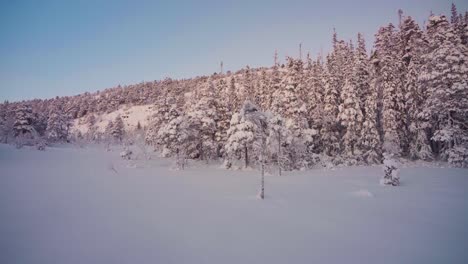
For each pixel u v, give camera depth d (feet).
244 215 42.93
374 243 30.91
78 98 565.94
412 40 148.87
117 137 295.07
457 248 29.25
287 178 89.86
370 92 145.18
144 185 76.28
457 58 109.50
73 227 36.58
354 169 116.16
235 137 125.18
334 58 195.00
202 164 145.18
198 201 53.47
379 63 156.04
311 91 149.38
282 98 137.28
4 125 238.68
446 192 60.29
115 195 60.03
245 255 27.68
